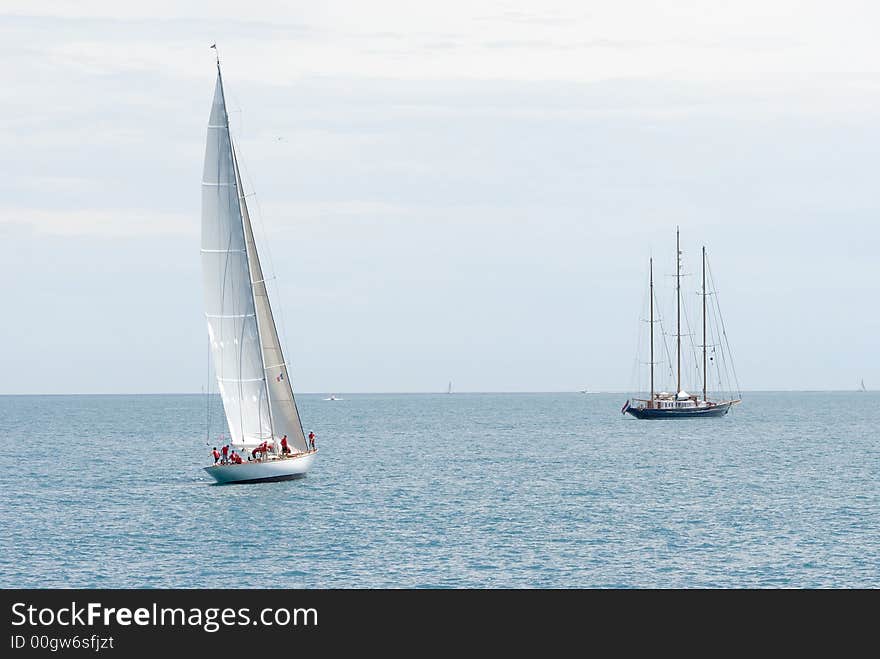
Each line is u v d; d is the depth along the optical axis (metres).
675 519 87.12
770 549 74.38
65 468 136.00
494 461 143.25
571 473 125.38
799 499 99.69
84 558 72.62
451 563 70.50
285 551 74.38
